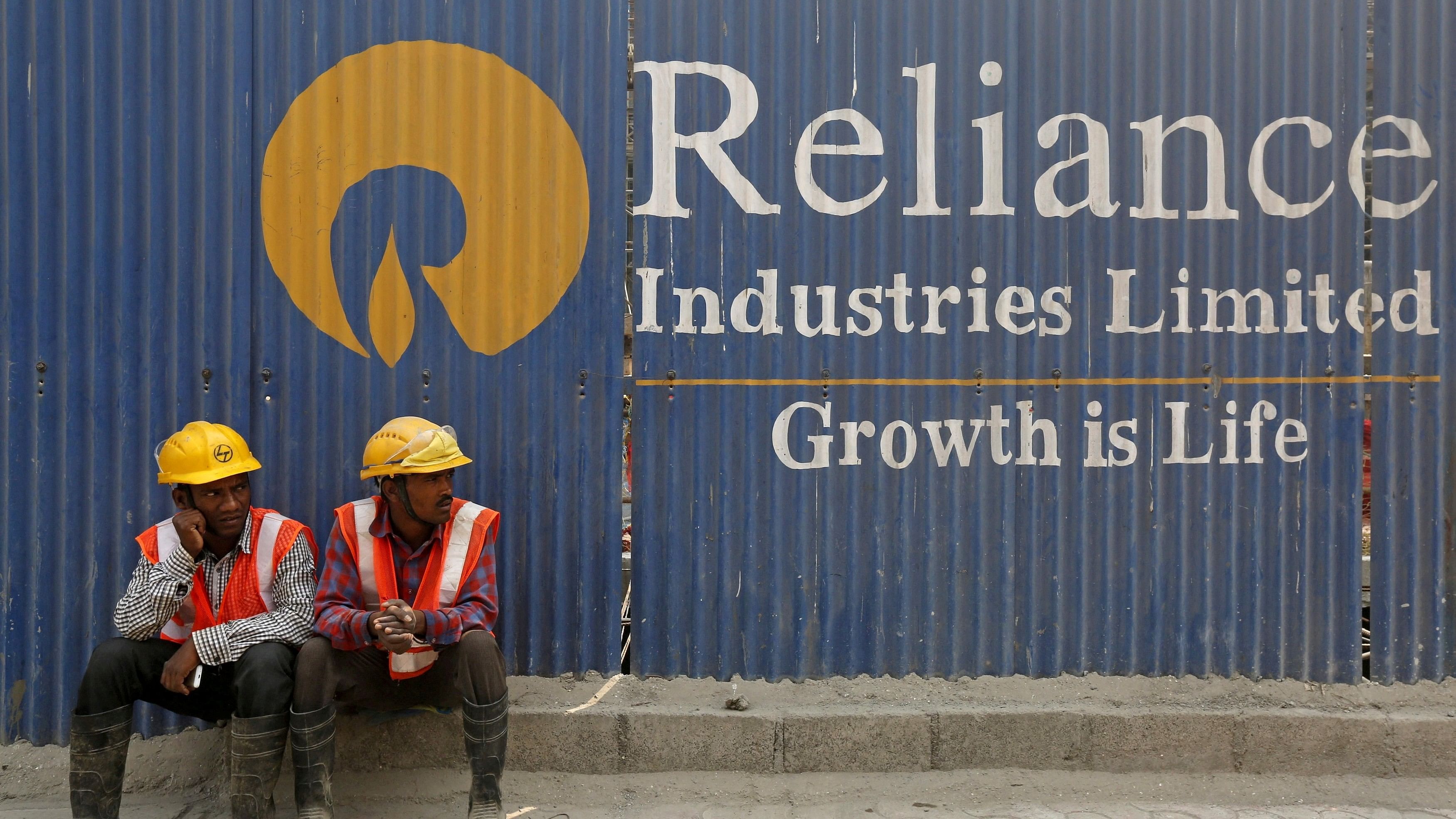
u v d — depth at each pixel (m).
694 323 3.79
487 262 3.74
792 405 3.81
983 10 3.79
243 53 3.67
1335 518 3.90
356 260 3.72
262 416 3.71
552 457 3.77
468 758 3.28
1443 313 3.89
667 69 3.75
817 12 3.78
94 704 3.13
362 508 3.39
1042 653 3.89
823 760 3.70
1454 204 3.88
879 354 3.82
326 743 3.13
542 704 3.73
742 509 3.82
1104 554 3.88
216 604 3.30
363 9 3.69
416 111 3.71
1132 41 3.81
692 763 3.69
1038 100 3.81
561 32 3.72
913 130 3.81
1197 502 3.88
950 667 3.88
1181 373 3.87
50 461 3.68
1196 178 3.84
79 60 3.65
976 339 3.84
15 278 3.67
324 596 3.29
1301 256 3.87
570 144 3.74
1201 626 3.89
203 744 3.72
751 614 3.83
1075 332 3.84
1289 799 3.56
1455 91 3.86
